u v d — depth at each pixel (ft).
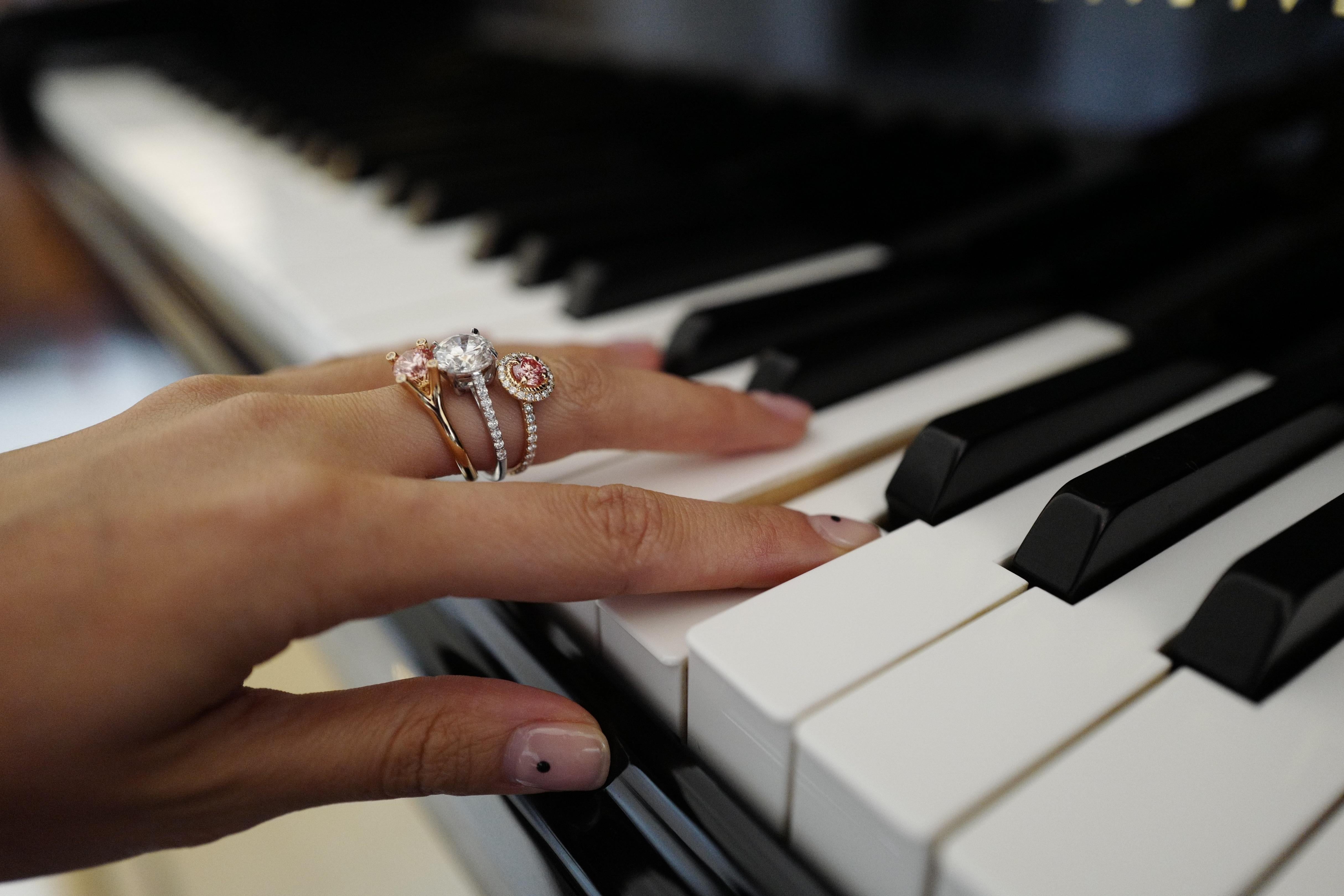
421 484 0.62
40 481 0.62
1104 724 0.56
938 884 0.51
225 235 1.35
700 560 0.65
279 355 1.18
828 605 0.63
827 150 1.27
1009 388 0.93
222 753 0.63
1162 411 0.85
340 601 0.61
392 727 0.64
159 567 0.59
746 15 1.36
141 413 0.70
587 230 1.19
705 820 0.60
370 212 1.46
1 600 0.58
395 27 2.51
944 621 0.62
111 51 2.72
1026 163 1.04
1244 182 0.88
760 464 0.81
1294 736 0.55
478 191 1.38
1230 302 0.90
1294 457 0.75
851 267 1.19
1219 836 0.51
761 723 0.57
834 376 0.90
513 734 0.64
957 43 1.07
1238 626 0.58
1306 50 0.81
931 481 0.72
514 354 0.72
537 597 0.64
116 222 1.85
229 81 2.20
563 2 1.80
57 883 1.06
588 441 0.75
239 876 1.03
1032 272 1.04
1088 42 0.96
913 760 0.53
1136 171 0.95
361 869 1.04
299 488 0.60
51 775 0.60
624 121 1.61
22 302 2.32
